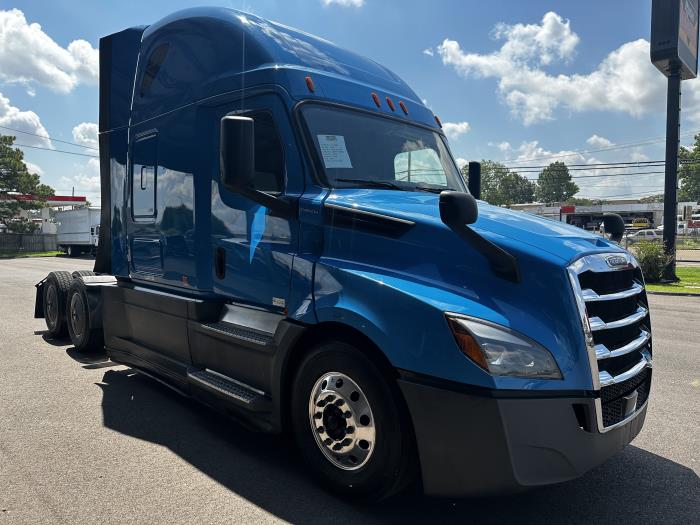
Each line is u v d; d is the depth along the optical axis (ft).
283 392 11.99
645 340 11.14
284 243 12.54
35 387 18.22
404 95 16.05
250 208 13.50
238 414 13.21
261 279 12.91
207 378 14.02
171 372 15.90
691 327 33.55
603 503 11.04
